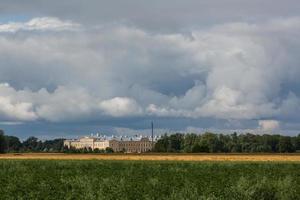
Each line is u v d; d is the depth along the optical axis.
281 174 56.94
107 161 91.88
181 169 67.69
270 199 36.12
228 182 43.78
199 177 50.69
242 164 81.12
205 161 93.75
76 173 58.16
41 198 34.75
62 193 36.41
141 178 49.12
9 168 68.69
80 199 33.84
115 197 34.12
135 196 34.62
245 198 34.59
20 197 34.56
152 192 36.12
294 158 124.06
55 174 56.16
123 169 67.94
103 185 39.94
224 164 81.44
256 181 44.25
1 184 43.09
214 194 34.84
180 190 36.91
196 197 33.19
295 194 36.50
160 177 50.69
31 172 60.38
